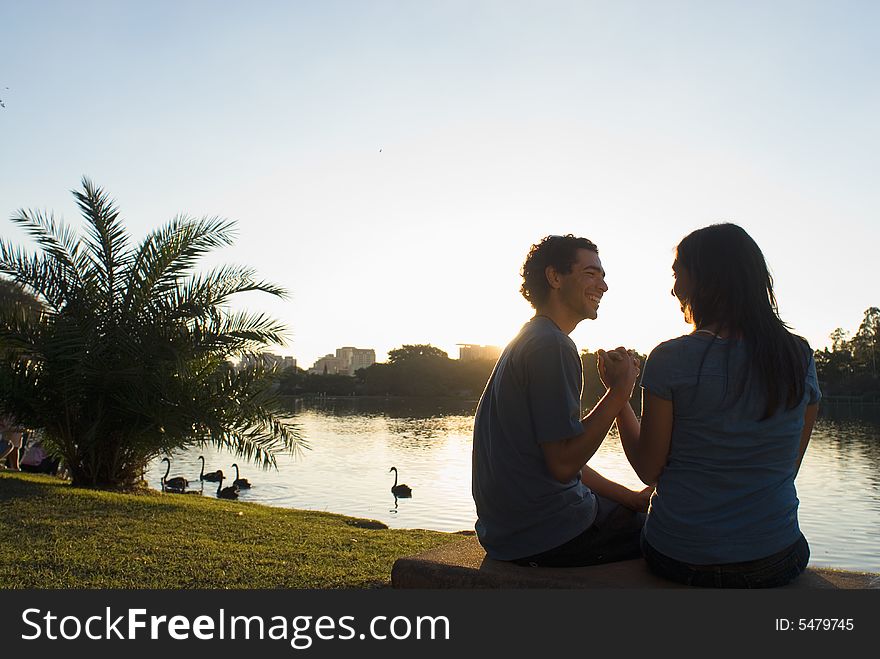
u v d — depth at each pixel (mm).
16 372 12945
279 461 37000
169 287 13391
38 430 13906
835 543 17000
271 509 12578
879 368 126688
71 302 12945
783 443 3008
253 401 13789
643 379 3129
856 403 121562
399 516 19781
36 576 5445
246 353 14078
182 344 13227
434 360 166125
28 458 17406
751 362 2955
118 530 7773
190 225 13633
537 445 3324
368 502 22719
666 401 3049
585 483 3713
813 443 49375
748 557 2961
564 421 3172
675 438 3094
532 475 3348
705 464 3018
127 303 13086
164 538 7402
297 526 9320
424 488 26500
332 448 44969
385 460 37688
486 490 3514
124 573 5617
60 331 12609
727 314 3051
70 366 12797
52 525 7895
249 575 5609
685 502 3049
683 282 3254
